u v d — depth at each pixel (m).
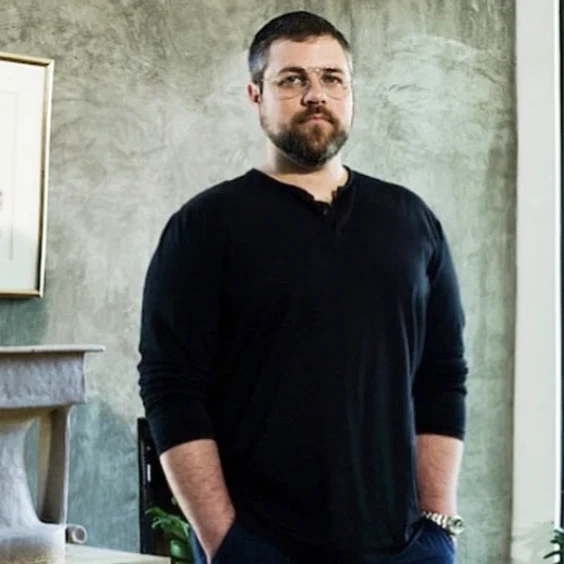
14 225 4.55
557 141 6.04
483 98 5.96
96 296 4.79
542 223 6.01
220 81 5.14
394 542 3.32
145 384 3.38
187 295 3.32
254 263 3.29
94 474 4.75
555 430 5.98
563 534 5.76
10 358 3.32
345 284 3.31
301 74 3.41
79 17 4.77
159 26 4.98
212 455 3.30
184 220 3.37
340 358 3.27
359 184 3.49
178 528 4.68
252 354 3.28
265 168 3.50
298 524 3.25
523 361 6.00
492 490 5.91
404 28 5.73
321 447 3.23
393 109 5.68
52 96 4.69
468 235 5.89
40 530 3.36
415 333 3.42
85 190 4.77
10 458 3.37
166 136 4.98
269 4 5.30
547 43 6.03
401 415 3.35
